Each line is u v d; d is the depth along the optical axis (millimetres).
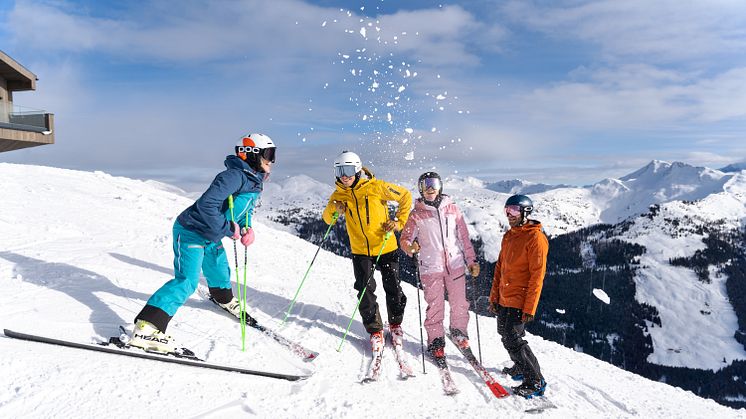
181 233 3426
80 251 5793
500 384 4082
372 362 4090
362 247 4398
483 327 6066
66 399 2574
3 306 3637
